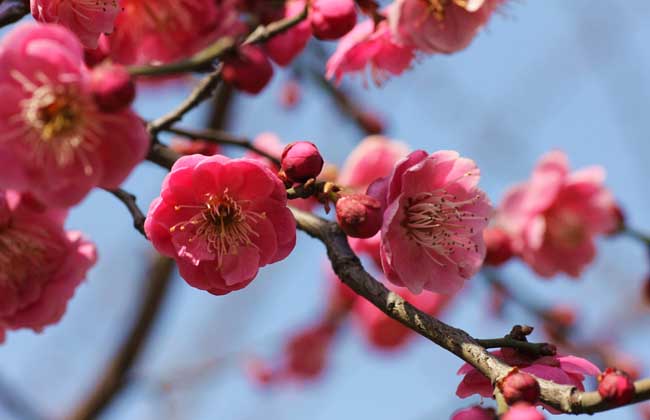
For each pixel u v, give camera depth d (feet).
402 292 2.77
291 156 2.25
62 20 2.28
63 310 2.35
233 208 2.25
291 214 2.25
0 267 2.31
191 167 2.24
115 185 2.18
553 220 2.78
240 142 2.42
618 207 2.79
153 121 2.36
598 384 2.17
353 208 2.23
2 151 2.16
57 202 2.17
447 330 2.21
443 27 2.41
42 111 2.16
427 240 2.28
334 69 2.43
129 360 2.85
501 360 2.21
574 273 2.78
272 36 2.40
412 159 2.28
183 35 2.47
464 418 2.18
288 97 3.10
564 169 2.78
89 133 2.17
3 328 2.34
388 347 3.18
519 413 2.13
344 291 3.19
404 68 2.45
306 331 3.27
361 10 2.42
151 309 2.84
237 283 2.25
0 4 2.30
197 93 2.37
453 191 2.30
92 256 2.35
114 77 2.14
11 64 2.15
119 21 2.44
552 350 2.22
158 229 2.25
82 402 2.85
